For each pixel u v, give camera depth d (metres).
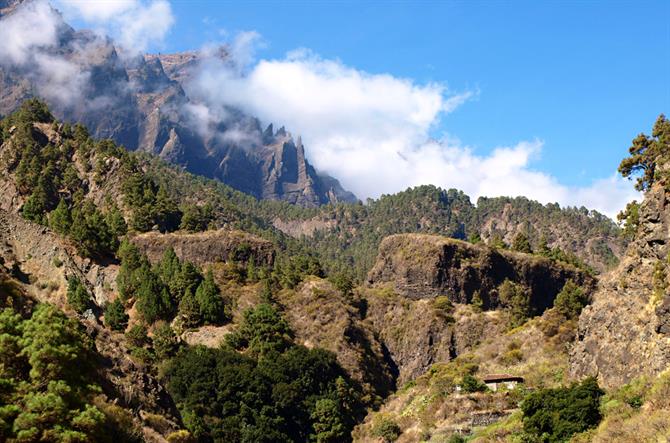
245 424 108.94
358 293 164.75
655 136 92.88
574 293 126.00
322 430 115.56
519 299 151.50
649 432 56.53
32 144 192.88
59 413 38.16
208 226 182.12
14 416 37.59
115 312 119.12
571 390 71.19
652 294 71.94
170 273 152.75
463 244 168.62
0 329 42.25
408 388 130.38
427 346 148.75
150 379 59.41
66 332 43.12
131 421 48.03
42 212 167.00
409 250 171.25
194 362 114.06
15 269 81.25
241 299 148.88
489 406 96.06
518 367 112.50
